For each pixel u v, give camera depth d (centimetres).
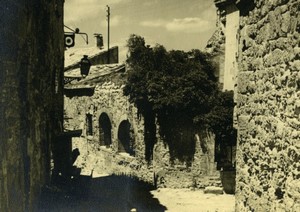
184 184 1859
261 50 616
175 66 1856
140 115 1945
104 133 2364
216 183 1809
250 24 662
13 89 643
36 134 903
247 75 677
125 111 2086
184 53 1903
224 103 1759
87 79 2441
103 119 2348
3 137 570
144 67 1880
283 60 537
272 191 575
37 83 931
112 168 2208
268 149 589
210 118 1753
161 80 1830
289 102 519
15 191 653
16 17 654
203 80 1800
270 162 582
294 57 504
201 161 1828
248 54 673
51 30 1207
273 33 568
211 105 1777
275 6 561
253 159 652
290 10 515
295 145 501
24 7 730
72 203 1019
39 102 966
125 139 2198
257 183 634
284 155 534
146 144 1938
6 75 590
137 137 1988
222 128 1742
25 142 758
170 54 1884
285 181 532
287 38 525
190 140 1844
